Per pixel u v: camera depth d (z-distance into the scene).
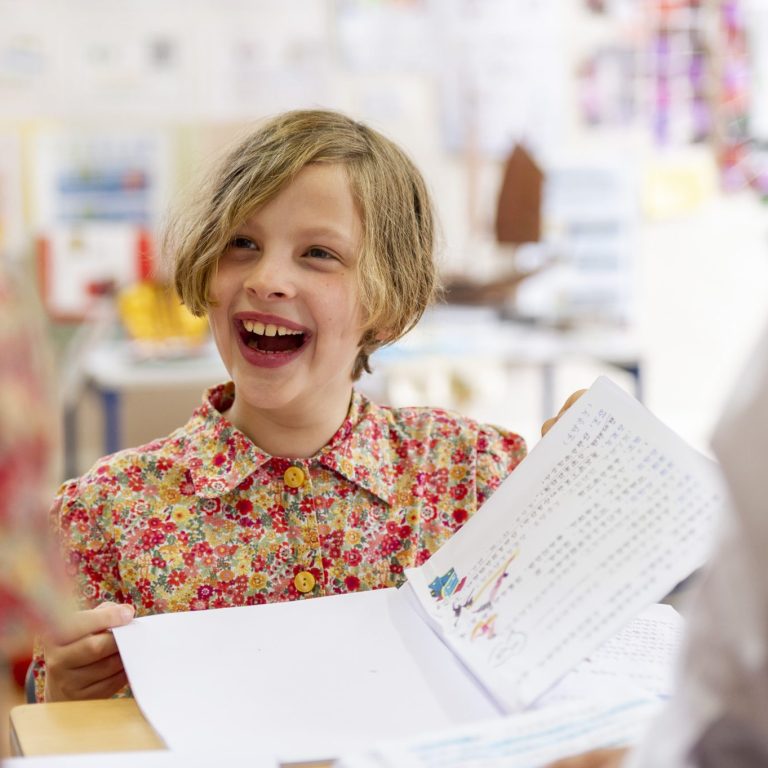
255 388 0.88
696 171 4.05
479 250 3.98
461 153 4.01
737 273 4.10
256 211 0.87
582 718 0.59
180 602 0.89
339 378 0.94
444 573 0.75
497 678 0.63
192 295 0.91
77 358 3.19
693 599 0.44
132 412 3.76
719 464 0.42
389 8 3.93
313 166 0.88
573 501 0.70
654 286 4.07
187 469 0.93
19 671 1.10
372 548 0.94
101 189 3.83
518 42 3.98
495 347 2.94
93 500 0.91
